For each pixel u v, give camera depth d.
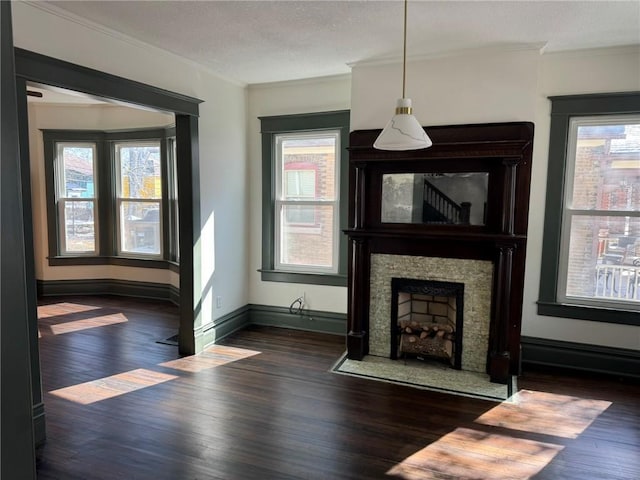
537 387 3.39
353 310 3.91
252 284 4.96
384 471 2.36
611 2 2.59
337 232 4.56
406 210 3.74
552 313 3.79
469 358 3.67
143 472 2.34
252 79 4.43
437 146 3.42
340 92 4.35
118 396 3.19
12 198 0.58
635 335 3.57
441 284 3.69
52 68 2.66
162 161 5.73
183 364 3.80
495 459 2.47
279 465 2.40
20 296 0.59
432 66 3.57
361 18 2.85
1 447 0.58
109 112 5.99
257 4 2.64
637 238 3.59
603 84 3.51
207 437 2.67
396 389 3.33
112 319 5.07
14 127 0.58
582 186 3.72
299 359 3.93
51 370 3.63
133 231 6.15
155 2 2.62
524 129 3.34
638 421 2.90
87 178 6.16
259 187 4.80
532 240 3.82
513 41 3.27
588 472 2.36
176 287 5.71
